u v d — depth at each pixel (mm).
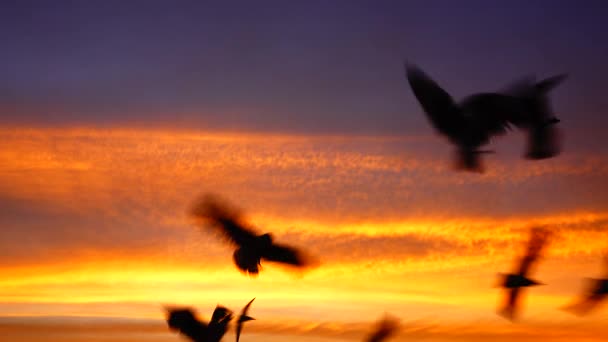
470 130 7535
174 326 7512
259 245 7223
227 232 7426
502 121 7570
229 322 7586
